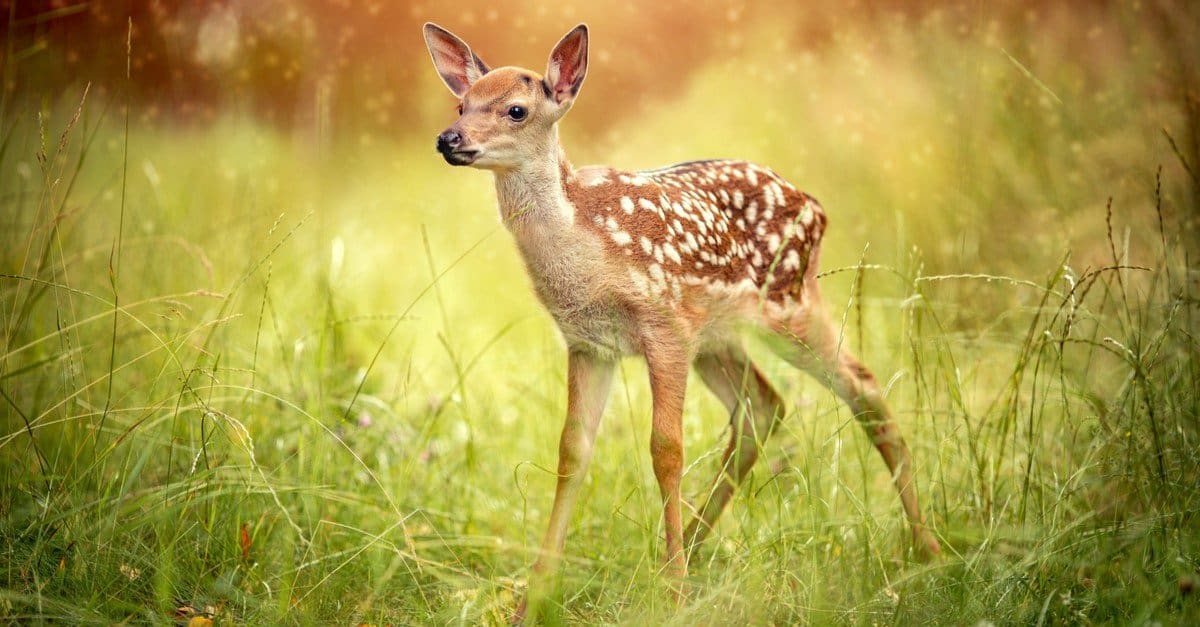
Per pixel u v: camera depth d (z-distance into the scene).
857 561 7.52
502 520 9.02
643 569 7.55
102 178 14.41
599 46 16.61
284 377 10.41
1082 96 12.88
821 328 8.91
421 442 9.09
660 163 15.89
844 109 14.38
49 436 8.80
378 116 15.43
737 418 8.77
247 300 11.44
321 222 11.49
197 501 7.25
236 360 10.41
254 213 12.80
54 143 12.22
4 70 11.47
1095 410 8.12
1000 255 12.07
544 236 7.91
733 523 9.05
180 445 8.61
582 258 7.90
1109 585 7.09
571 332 8.12
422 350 13.03
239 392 9.56
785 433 9.54
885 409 8.73
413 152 16.33
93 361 10.24
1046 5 13.79
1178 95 11.49
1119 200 11.71
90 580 7.07
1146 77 12.21
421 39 16.05
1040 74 13.00
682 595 7.25
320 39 14.77
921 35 14.30
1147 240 11.09
